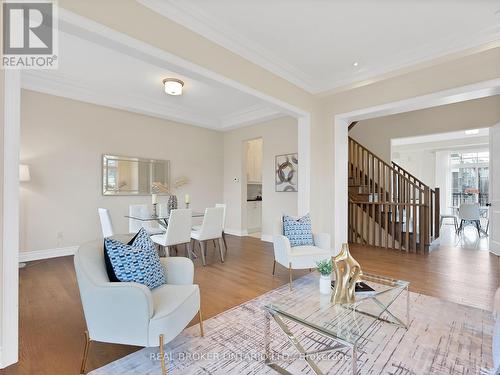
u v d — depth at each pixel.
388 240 5.25
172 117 5.56
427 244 4.72
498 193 4.47
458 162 9.31
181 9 2.50
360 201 5.52
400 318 2.32
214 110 5.73
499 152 4.45
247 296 2.81
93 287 1.58
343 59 3.49
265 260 4.21
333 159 4.32
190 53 2.68
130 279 1.76
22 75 3.82
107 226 3.78
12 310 1.67
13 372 1.62
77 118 4.51
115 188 4.93
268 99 3.54
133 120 5.21
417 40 3.06
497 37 2.77
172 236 3.74
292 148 5.45
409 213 4.89
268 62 3.43
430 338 2.01
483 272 3.59
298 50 3.27
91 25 2.04
